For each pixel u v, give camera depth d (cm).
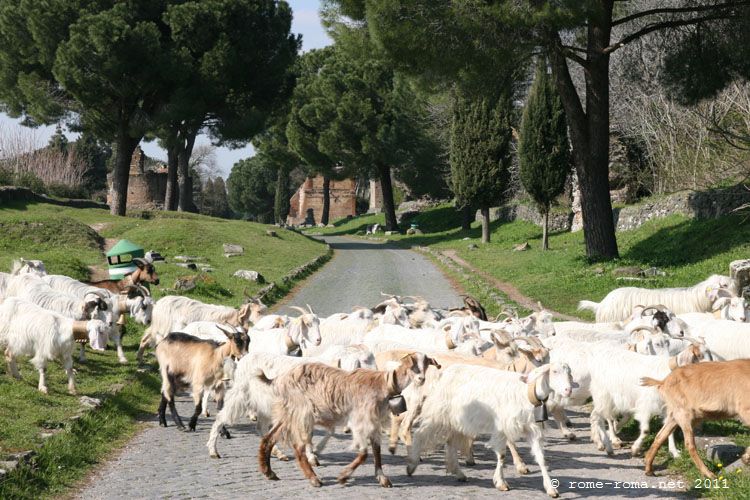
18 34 4728
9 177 5534
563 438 1191
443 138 6384
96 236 3759
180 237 4134
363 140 6341
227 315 1647
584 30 3294
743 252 2609
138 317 1694
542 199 4222
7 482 900
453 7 2655
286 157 8088
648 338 1234
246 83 5184
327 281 3416
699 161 3425
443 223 6888
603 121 3094
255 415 1077
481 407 938
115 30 4316
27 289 1619
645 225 3616
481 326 1524
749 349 1347
